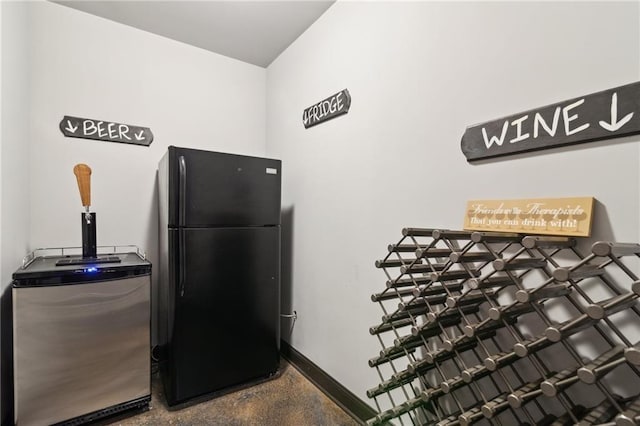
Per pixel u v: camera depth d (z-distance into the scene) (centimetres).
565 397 83
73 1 187
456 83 120
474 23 113
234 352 189
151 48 220
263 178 197
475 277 94
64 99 191
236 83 255
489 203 107
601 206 83
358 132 167
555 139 91
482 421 110
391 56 147
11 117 149
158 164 221
